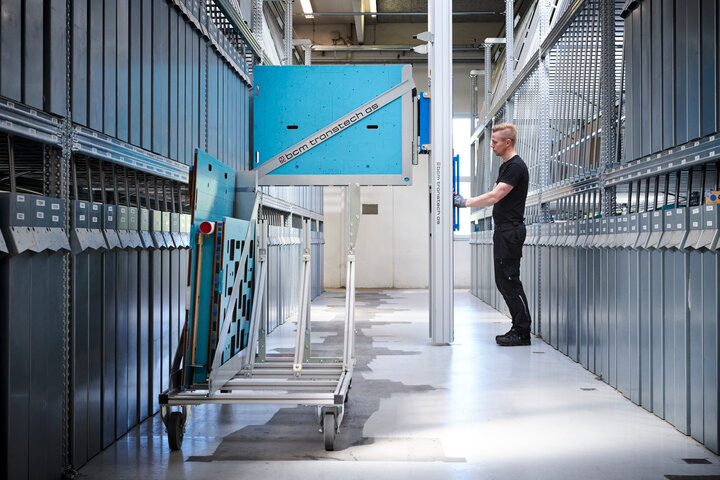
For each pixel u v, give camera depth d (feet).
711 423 9.35
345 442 9.86
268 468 8.66
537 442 9.85
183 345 9.86
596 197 17.17
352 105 19.99
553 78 22.03
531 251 22.52
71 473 8.24
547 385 13.88
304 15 44.16
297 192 30.81
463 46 49.60
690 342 10.04
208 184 10.04
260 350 12.21
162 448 9.46
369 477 8.34
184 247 12.39
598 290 14.70
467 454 9.28
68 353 8.30
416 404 12.22
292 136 19.98
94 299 8.96
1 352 6.86
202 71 14.47
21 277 7.11
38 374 7.50
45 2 7.72
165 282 11.70
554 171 21.38
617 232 13.41
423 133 20.18
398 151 19.92
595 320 14.93
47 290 7.72
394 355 17.74
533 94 24.67
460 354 17.89
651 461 8.96
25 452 7.23
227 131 16.89
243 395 9.44
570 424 10.85
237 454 9.25
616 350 13.39
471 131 41.37
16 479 7.04
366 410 11.78
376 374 15.10
